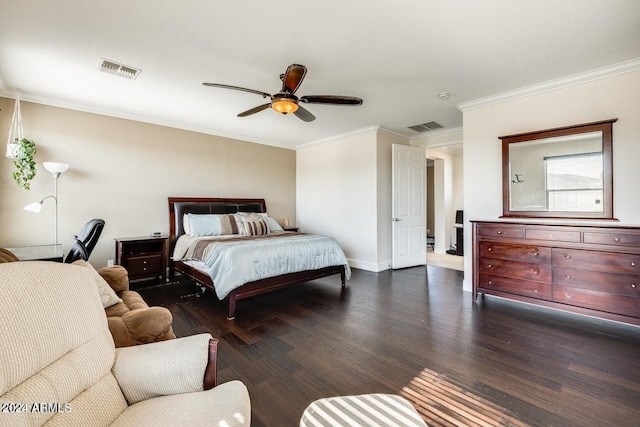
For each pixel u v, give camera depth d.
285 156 6.29
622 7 1.95
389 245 5.23
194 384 1.13
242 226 4.59
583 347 2.30
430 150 6.41
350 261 5.34
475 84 3.18
